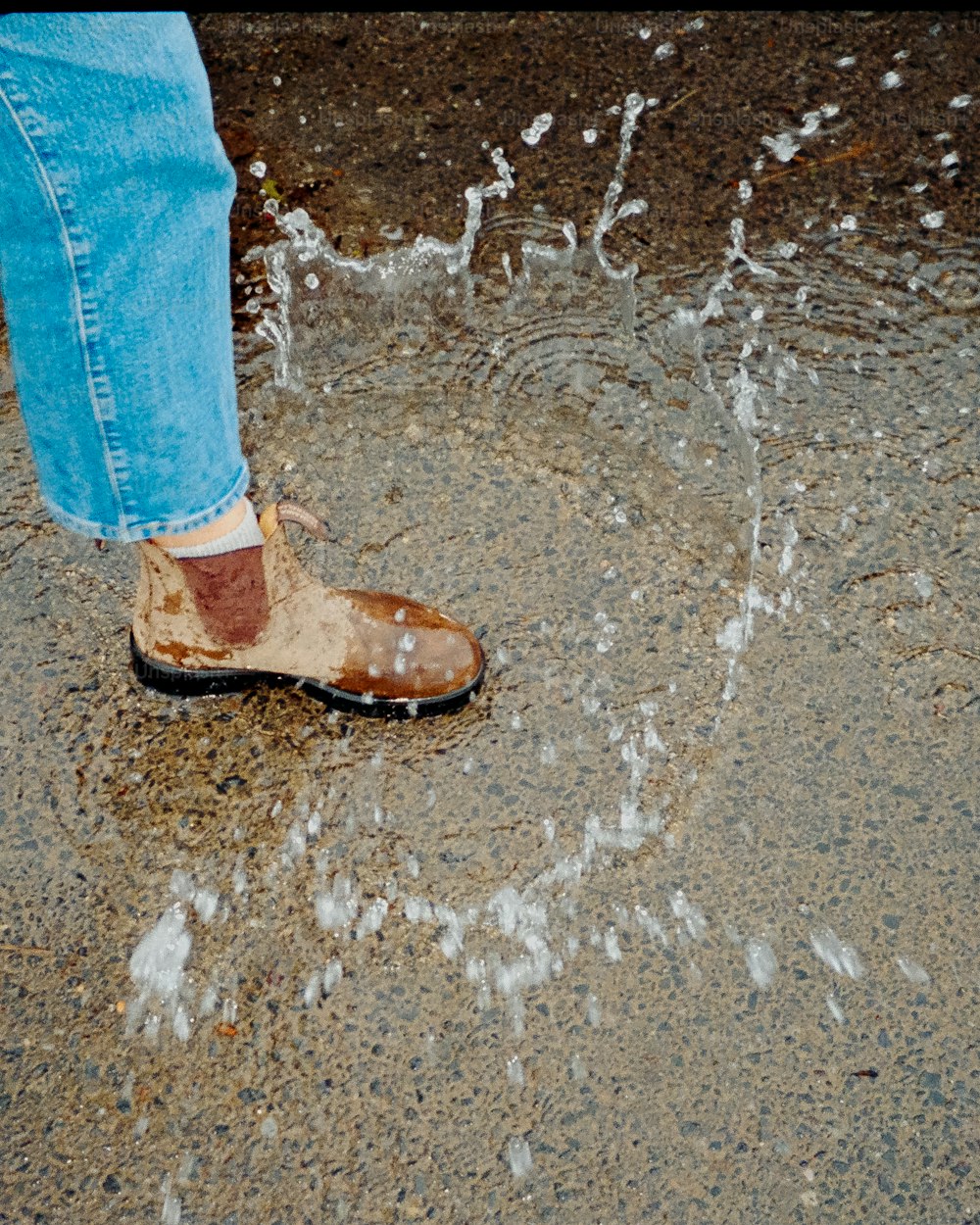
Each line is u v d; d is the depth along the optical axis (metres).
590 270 2.40
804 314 2.33
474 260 2.42
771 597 1.93
